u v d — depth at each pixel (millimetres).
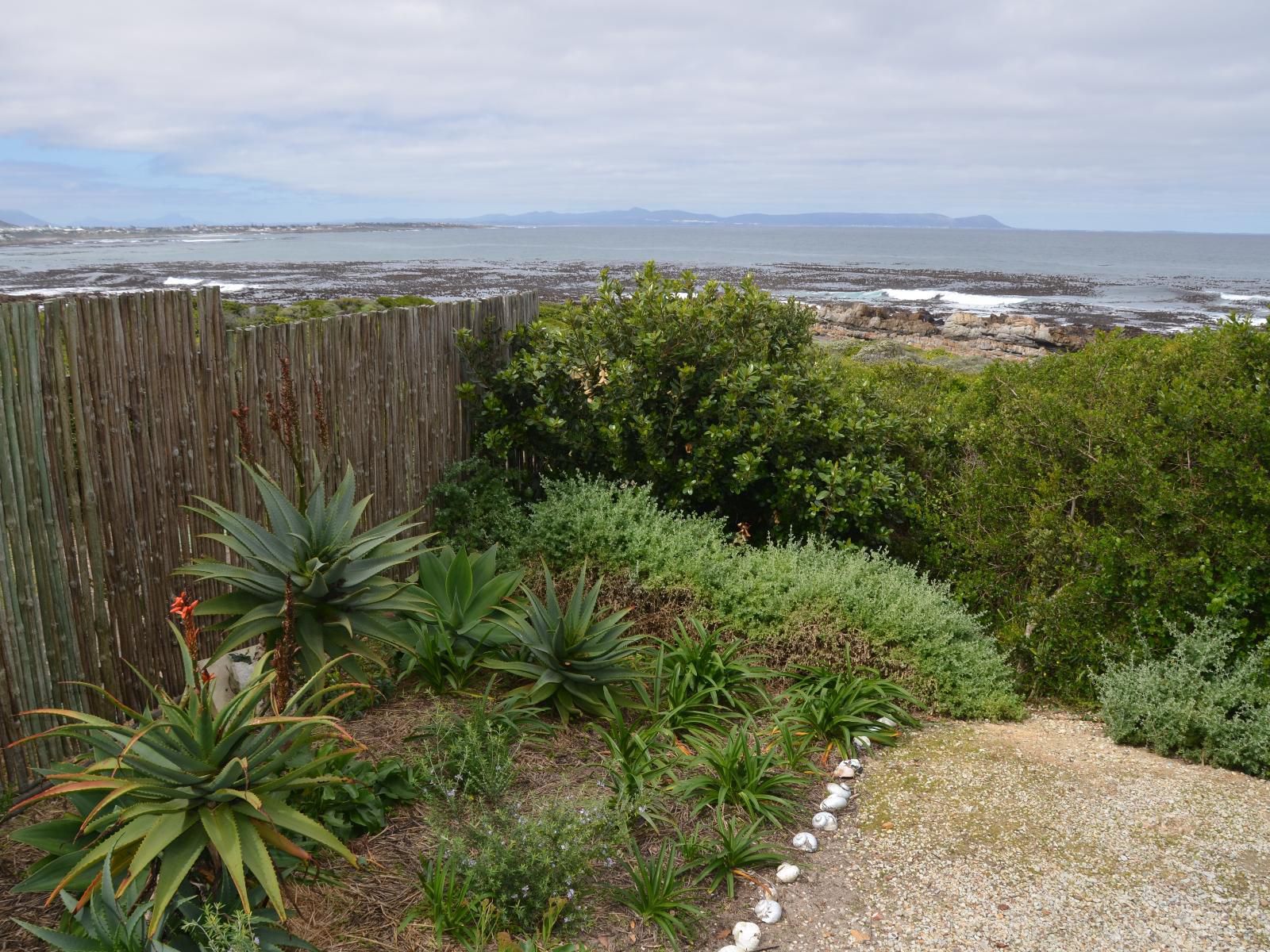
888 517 7090
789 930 3184
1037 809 4004
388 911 3049
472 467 6836
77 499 3812
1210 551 5348
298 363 5160
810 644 5375
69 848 2926
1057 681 5789
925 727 4957
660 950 3049
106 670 4016
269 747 2959
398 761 3748
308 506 4266
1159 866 3551
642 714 4684
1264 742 4414
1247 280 103062
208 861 2943
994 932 3150
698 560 5891
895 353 26609
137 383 4078
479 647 4902
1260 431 5184
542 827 3240
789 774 4070
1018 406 6938
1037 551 6109
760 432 6688
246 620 3895
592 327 7234
